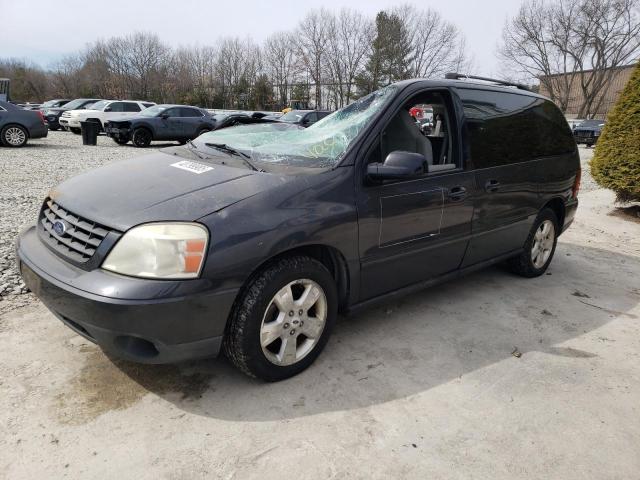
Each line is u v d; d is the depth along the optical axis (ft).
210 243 7.18
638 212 25.36
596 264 17.06
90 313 6.96
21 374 8.44
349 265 9.07
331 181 8.69
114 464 6.64
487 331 11.20
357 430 7.57
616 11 135.03
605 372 9.70
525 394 8.79
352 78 175.63
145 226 7.16
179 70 197.16
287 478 6.56
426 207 10.18
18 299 11.25
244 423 7.58
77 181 9.36
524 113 13.42
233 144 10.60
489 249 12.53
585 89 148.15
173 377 8.64
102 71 203.82
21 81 212.02
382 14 165.17
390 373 9.20
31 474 6.38
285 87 186.91
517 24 147.74
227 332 7.94
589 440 7.65
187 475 6.52
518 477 6.82
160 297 6.86
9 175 28.04
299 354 8.82
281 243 7.78
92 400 7.91
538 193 13.52
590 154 70.95
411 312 12.01
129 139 54.49
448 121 11.23
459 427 7.79
